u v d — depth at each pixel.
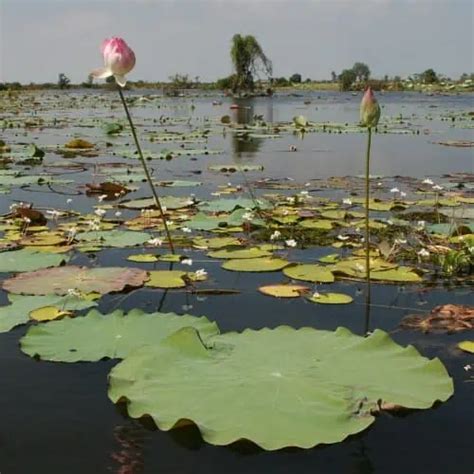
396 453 2.36
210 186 9.03
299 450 2.38
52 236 5.79
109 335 3.31
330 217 6.61
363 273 4.65
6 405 2.71
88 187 8.52
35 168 11.03
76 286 4.26
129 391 2.60
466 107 37.31
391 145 15.64
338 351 2.93
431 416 2.62
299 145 15.72
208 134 19.23
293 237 5.87
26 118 25.75
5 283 4.36
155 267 4.92
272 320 3.76
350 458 2.33
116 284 4.31
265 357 2.87
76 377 2.96
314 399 2.48
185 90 70.56
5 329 3.55
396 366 2.79
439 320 3.73
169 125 22.89
